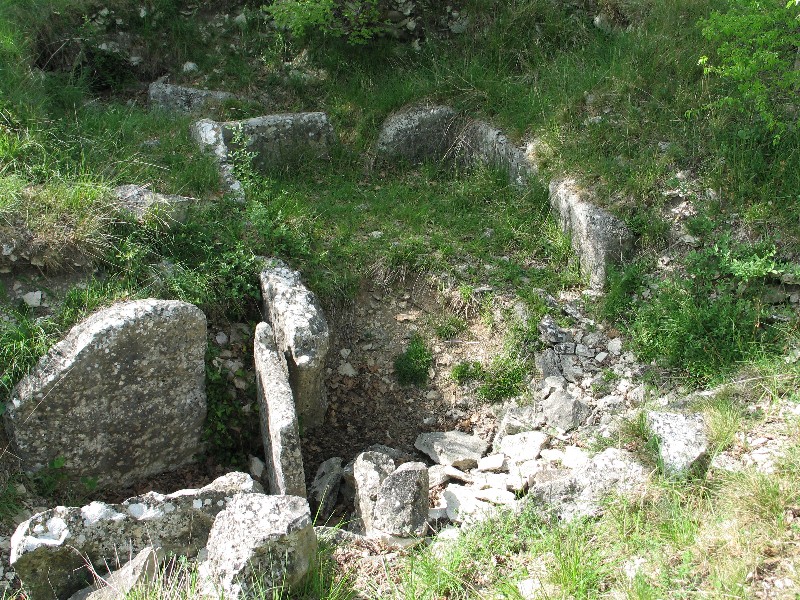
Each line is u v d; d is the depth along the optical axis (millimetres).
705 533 3848
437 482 4934
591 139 6691
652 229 6074
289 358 5160
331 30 8094
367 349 5973
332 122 7883
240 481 4305
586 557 3838
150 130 7059
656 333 5656
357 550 4152
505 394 5641
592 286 6125
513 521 4188
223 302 5645
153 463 5039
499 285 6184
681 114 6648
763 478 4008
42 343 4758
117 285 5254
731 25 6113
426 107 7621
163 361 4805
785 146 6137
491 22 8250
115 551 3979
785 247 5707
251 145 7250
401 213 6805
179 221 5828
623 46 7441
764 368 4984
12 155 5973
